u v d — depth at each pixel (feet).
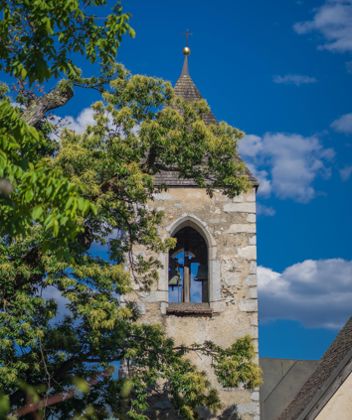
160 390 64.59
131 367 55.57
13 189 29.50
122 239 56.44
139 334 54.44
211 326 67.51
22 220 30.83
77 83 54.95
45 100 53.47
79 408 45.83
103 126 53.78
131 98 54.60
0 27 38.47
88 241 53.01
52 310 49.34
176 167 56.03
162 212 56.80
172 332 67.15
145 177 52.44
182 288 70.85
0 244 47.98
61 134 54.39
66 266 48.21
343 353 64.39
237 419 64.28
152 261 59.21
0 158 29.14
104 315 49.26
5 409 19.30
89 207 29.37
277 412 76.13
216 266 69.21
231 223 70.44
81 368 50.67
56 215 29.27
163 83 55.01
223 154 55.26
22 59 38.37
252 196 71.26
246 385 56.70
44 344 49.19
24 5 38.14
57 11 37.32
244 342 57.41
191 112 55.16
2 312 47.39
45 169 30.63
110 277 51.01
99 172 51.93
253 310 68.03
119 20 41.11
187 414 54.75
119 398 49.83
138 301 67.77
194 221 70.28
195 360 66.08
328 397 58.23
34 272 48.83
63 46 39.96
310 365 80.02
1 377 45.52
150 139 53.11
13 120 32.30
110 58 41.93
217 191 71.15
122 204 53.31
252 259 69.51
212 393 55.72
